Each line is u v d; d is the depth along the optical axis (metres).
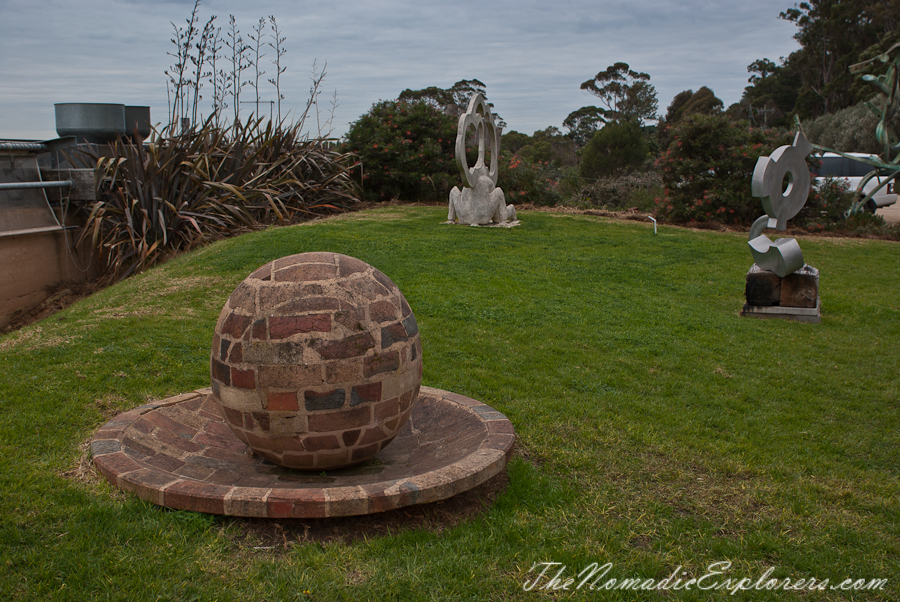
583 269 9.82
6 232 9.16
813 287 7.84
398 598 2.59
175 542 2.82
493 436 3.54
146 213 10.70
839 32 47.31
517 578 2.74
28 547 2.77
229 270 8.63
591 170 25.92
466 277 8.85
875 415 5.16
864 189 21.81
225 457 3.67
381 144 17.44
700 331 7.18
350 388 3.11
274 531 3.04
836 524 3.35
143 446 3.48
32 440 3.83
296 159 14.87
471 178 13.04
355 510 2.83
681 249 11.66
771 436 4.67
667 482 3.80
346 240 10.65
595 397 5.27
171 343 5.86
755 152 14.76
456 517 3.29
